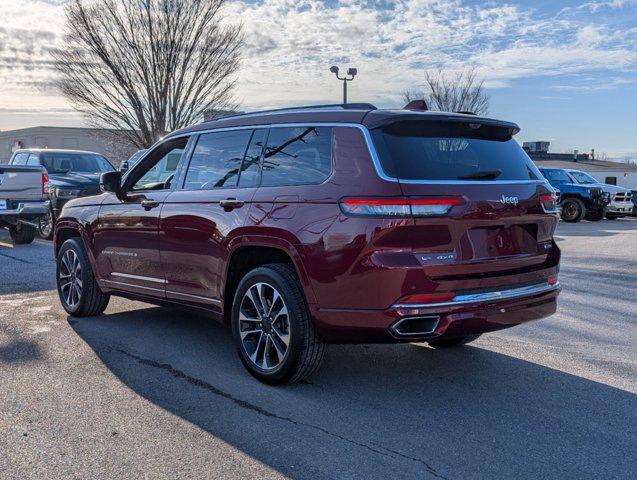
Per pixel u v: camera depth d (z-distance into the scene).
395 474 3.10
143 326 5.77
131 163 14.19
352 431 3.58
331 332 3.90
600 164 54.25
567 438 3.53
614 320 6.30
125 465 3.16
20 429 3.54
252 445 3.39
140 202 5.32
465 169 3.97
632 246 12.81
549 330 5.88
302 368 4.11
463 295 3.79
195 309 4.93
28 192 11.20
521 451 3.36
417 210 3.64
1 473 3.06
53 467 3.13
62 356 4.84
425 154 3.90
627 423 3.74
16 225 11.52
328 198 3.88
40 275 8.30
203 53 22.12
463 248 3.80
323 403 3.99
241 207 4.38
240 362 4.78
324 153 4.05
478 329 3.87
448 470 3.15
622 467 3.20
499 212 3.92
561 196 21.97
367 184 3.75
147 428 3.58
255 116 4.68
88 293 5.94
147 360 4.79
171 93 22.45
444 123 4.07
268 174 4.36
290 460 3.23
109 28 21.56
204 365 4.69
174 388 4.21
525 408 3.95
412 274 3.63
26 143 55.00
